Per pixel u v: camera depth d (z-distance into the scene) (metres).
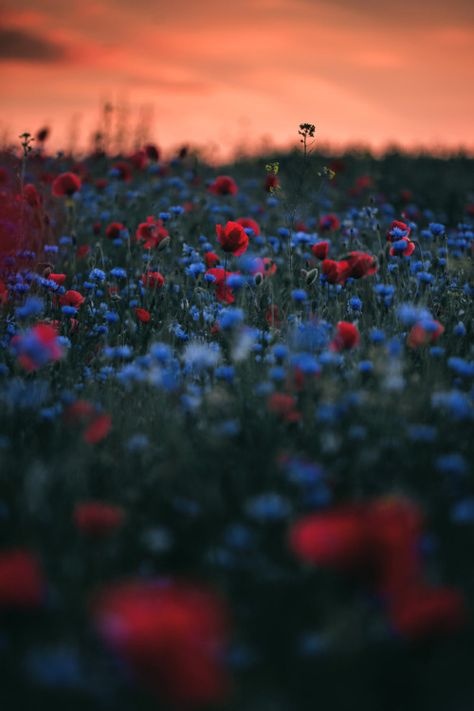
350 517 2.57
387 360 5.09
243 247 6.44
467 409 4.45
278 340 5.90
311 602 3.00
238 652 2.68
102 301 7.34
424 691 2.60
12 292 6.93
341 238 9.91
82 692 2.53
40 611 2.84
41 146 12.44
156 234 7.96
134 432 4.57
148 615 2.20
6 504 3.73
